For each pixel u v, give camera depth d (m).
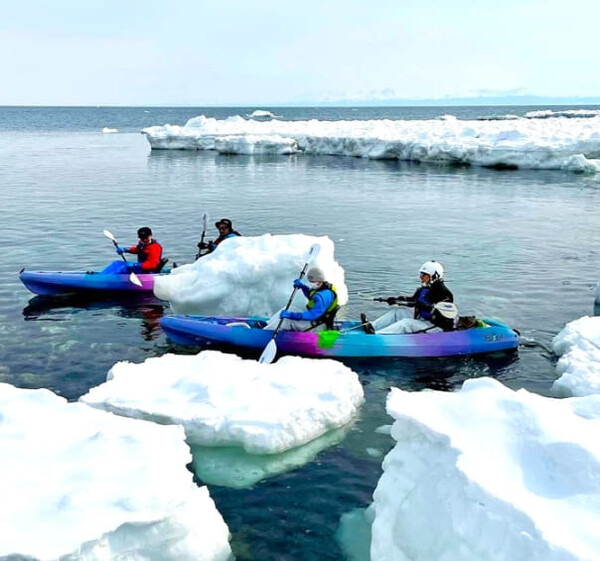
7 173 29.34
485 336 8.09
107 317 9.52
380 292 10.85
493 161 32.19
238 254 9.45
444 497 3.47
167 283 9.24
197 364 6.82
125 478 3.87
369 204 20.84
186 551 3.82
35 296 10.52
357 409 6.55
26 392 5.16
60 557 3.21
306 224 17.25
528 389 7.10
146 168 32.28
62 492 3.70
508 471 3.42
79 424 4.63
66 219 17.62
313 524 4.71
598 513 3.06
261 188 24.81
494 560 2.99
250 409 5.74
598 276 11.88
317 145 41.28
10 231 15.96
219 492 5.09
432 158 34.62
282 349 7.95
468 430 3.75
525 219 18.00
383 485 4.13
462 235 15.72
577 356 7.47
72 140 56.44
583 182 26.34
